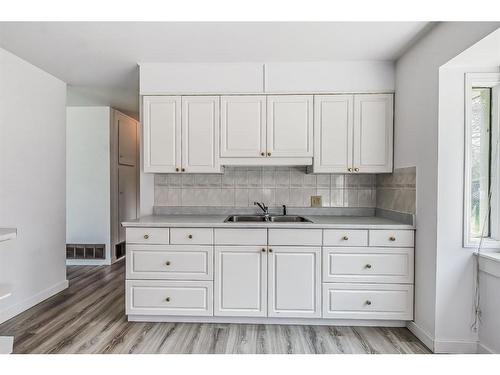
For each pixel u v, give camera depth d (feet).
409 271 8.18
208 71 9.39
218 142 9.41
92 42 8.15
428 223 7.55
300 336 7.91
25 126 9.51
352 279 8.29
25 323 8.63
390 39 7.89
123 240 16.55
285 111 9.34
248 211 10.57
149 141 9.46
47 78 10.42
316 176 10.53
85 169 15.15
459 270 7.20
